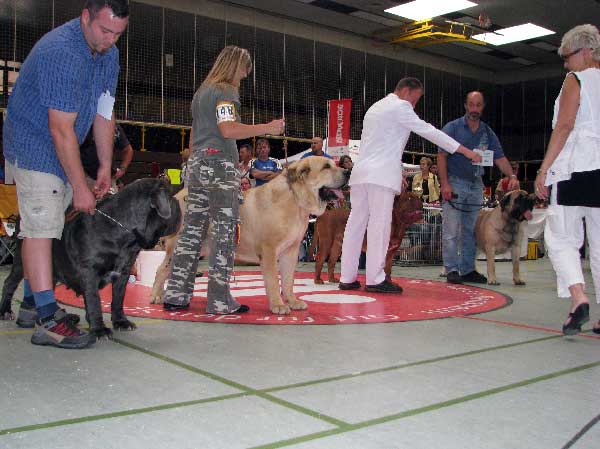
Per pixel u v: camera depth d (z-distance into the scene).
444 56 18.77
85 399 2.21
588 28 3.58
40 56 2.87
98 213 3.23
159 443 1.78
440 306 4.83
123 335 3.46
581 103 3.51
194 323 3.89
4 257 8.08
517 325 4.00
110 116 3.36
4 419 1.98
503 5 14.48
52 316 3.13
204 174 4.17
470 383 2.50
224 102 4.00
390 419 2.03
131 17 12.22
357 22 15.44
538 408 2.18
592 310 4.75
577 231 3.61
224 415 2.04
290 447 1.76
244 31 14.04
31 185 3.00
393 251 6.01
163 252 6.02
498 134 20.70
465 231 6.92
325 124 15.41
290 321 3.99
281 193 4.35
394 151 5.55
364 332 3.63
